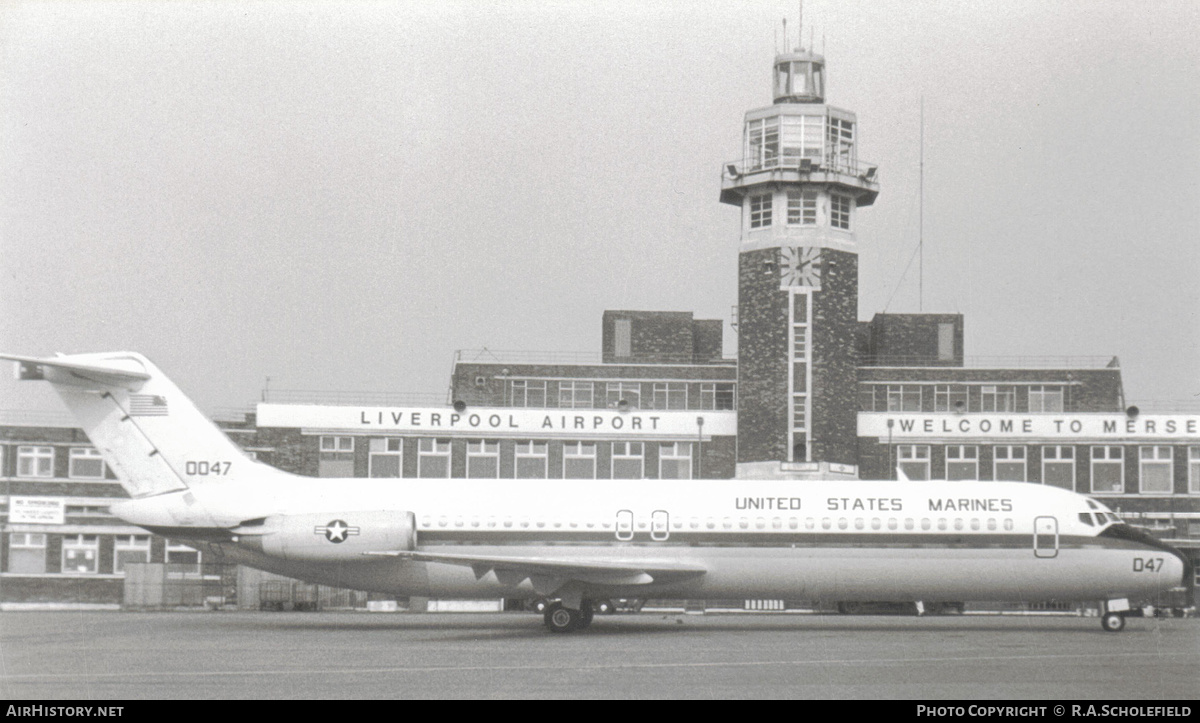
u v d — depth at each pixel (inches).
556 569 2380.7
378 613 3449.8
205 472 2596.0
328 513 2524.6
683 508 2508.6
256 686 1566.2
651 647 2101.4
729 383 4328.3
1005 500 2512.3
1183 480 3870.6
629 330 4697.3
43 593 3836.1
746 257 4057.6
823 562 2476.6
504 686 1561.3
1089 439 3929.6
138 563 3688.5
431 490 2568.9
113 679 1642.5
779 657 1929.1
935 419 3996.1
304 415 3919.8
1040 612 3570.4
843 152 4116.6
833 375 3964.1
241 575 3631.9
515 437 3973.9
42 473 3890.3
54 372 2598.4
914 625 2787.9
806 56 4212.6
